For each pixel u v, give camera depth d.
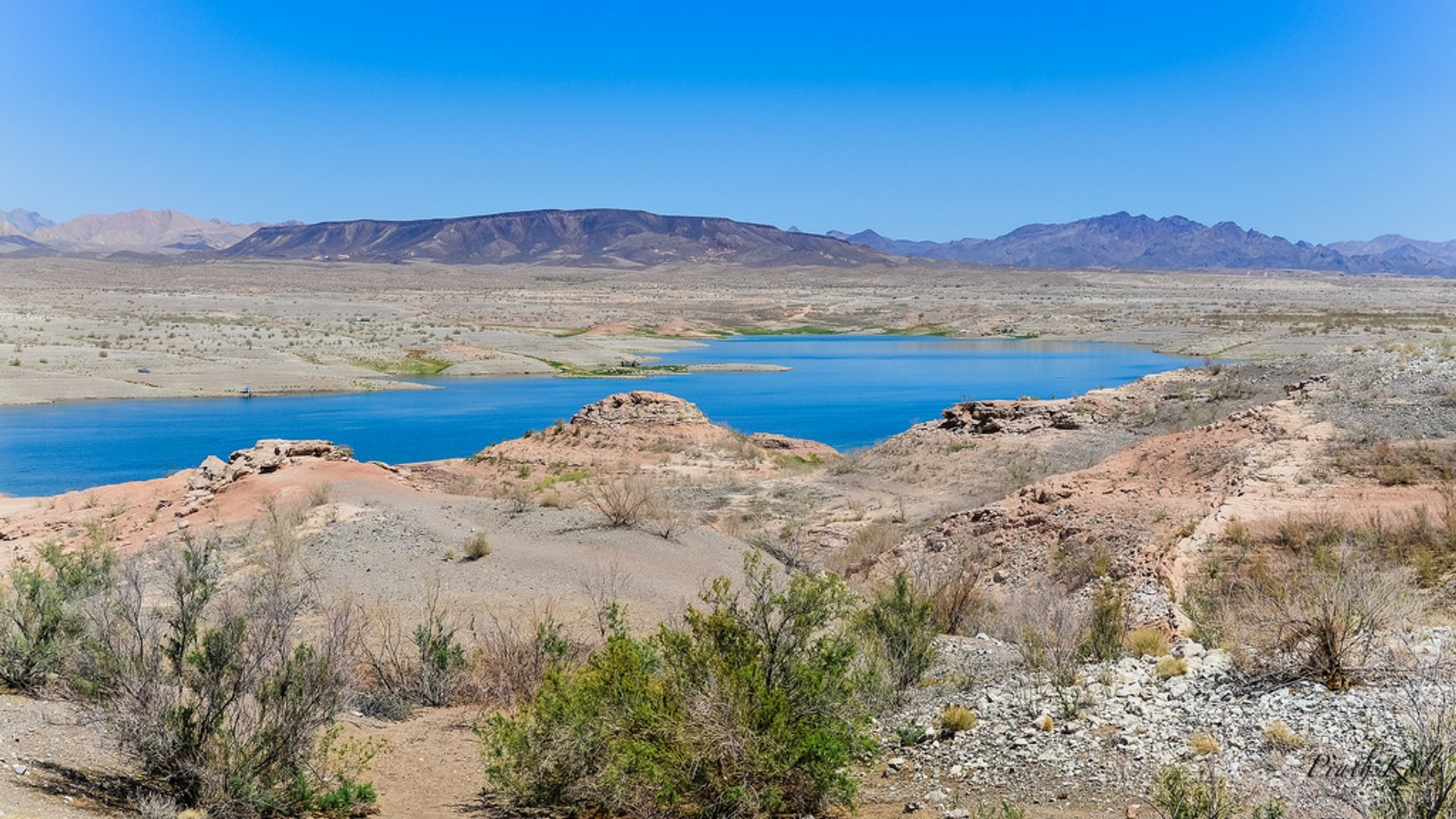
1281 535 15.14
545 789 7.55
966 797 6.73
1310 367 39.75
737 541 22.66
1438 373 28.80
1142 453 23.84
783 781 6.84
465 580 17.94
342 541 19.66
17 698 8.80
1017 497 21.75
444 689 11.55
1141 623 11.84
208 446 53.28
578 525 22.09
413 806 7.80
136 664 8.01
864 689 8.96
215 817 6.97
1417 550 13.29
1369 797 5.48
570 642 12.79
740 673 7.09
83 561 16.08
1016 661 10.21
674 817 6.85
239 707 7.70
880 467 36.72
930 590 15.09
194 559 14.02
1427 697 6.59
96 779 7.07
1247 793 5.87
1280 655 8.24
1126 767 6.74
